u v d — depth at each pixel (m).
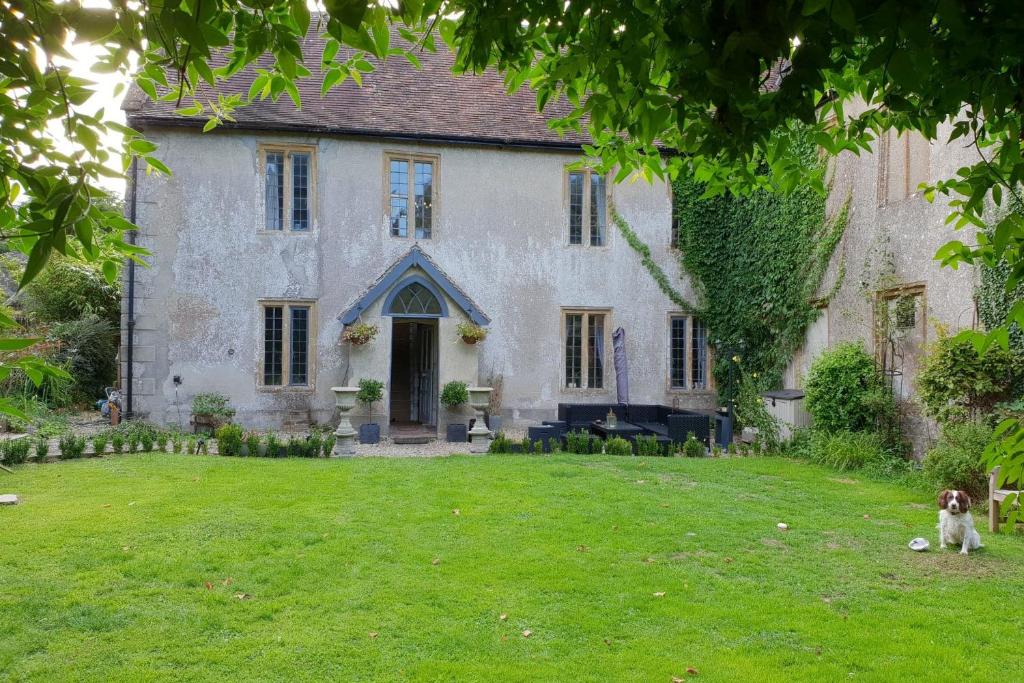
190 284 14.31
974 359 9.15
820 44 1.73
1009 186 2.18
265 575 5.55
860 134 3.05
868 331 12.45
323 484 8.96
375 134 14.96
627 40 2.12
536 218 16.06
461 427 14.30
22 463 9.98
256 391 14.52
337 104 15.34
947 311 10.48
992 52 1.78
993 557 6.39
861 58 2.34
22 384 14.38
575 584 5.47
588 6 2.14
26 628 4.57
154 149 2.27
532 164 16.08
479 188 15.80
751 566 6.04
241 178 14.57
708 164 3.61
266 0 1.92
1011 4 1.60
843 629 4.73
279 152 14.86
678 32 1.96
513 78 3.19
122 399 14.07
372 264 15.15
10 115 1.83
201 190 14.39
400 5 2.27
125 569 5.63
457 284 15.65
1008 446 2.15
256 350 14.57
